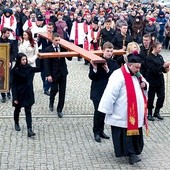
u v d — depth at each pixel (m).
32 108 14.21
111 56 11.48
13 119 13.12
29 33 14.75
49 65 13.14
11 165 9.97
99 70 11.21
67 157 10.46
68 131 12.26
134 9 31.42
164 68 13.07
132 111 9.94
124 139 10.01
